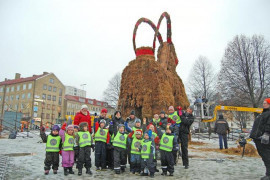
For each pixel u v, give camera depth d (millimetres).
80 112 8180
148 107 14984
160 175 6863
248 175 6723
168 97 15180
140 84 15625
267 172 5727
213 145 17031
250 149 11781
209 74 42469
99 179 6246
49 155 6809
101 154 7684
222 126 13789
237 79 32781
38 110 57438
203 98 17469
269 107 5867
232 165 8445
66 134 7031
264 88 31234
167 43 19172
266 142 5449
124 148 7316
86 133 7207
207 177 6492
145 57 16500
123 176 6695
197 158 10188
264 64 31734
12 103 60562
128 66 17000
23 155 10398
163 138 7027
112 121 8148
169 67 18141
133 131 7621
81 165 6879
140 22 18406
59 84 64500
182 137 8031
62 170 7559
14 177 6141
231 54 33719
